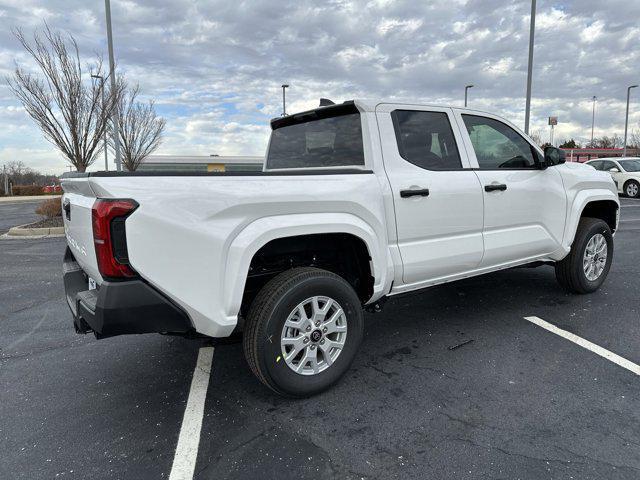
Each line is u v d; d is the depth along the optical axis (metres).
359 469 2.32
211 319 2.58
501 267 4.15
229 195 2.57
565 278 4.87
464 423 2.69
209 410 2.90
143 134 22.36
